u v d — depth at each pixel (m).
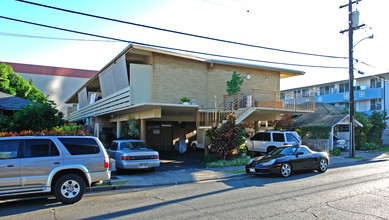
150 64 16.83
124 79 16.80
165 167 14.23
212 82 19.30
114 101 17.92
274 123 25.95
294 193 8.24
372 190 8.50
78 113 29.27
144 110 16.78
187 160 17.05
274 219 5.79
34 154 7.01
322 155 12.79
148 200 7.65
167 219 5.87
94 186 9.26
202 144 18.28
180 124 23.84
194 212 6.36
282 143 17.08
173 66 17.42
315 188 8.92
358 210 6.39
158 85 16.61
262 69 21.19
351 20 18.89
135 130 17.92
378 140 25.22
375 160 17.91
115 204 7.21
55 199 7.77
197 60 18.12
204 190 8.95
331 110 28.28
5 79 25.59
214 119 16.31
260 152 19.12
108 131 23.91
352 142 18.91
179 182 10.59
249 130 26.06
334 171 12.88
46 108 13.79
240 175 12.22
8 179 6.59
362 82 37.78
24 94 27.91
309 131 21.94
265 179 11.04
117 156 12.27
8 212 6.50
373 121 25.12
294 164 11.75
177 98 17.45
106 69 19.95
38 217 6.09
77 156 7.46
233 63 19.41
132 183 10.02
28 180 6.78
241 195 8.09
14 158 6.77
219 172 12.55
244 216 6.01
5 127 13.02
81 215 6.23
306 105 20.25
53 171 7.07
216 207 6.78
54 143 7.32
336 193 8.15
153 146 22.83
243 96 17.94
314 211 6.33
